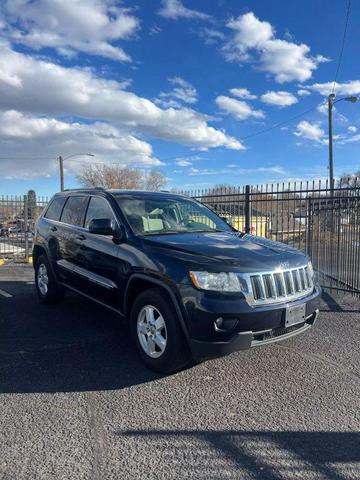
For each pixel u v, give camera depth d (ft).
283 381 13.28
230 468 8.96
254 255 13.55
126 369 14.14
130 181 185.88
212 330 12.07
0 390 12.56
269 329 12.67
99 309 21.77
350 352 15.75
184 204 19.13
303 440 10.04
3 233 52.42
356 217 24.79
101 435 10.18
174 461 9.19
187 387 12.84
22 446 9.70
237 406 11.69
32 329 18.42
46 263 21.75
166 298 13.25
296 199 28.58
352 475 8.74
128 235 15.60
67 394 12.33
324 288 26.81
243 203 33.65
